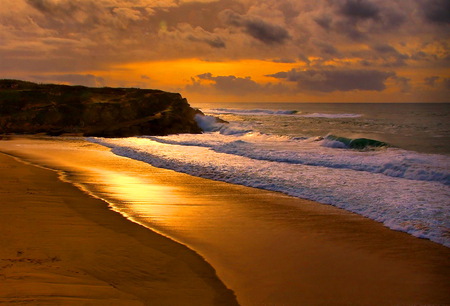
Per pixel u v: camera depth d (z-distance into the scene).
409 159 14.97
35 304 4.37
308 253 6.62
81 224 7.61
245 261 6.20
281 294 5.14
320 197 10.28
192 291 5.07
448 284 5.55
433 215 8.62
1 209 8.35
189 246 6.75
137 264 5.82
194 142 22.20
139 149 19.75
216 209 9.24
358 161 14.99
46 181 11.52
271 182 12.05
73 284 4.98
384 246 6.98
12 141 23.67
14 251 6.02
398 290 5.36
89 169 14.32
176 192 10.95
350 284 5.50
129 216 8.44
